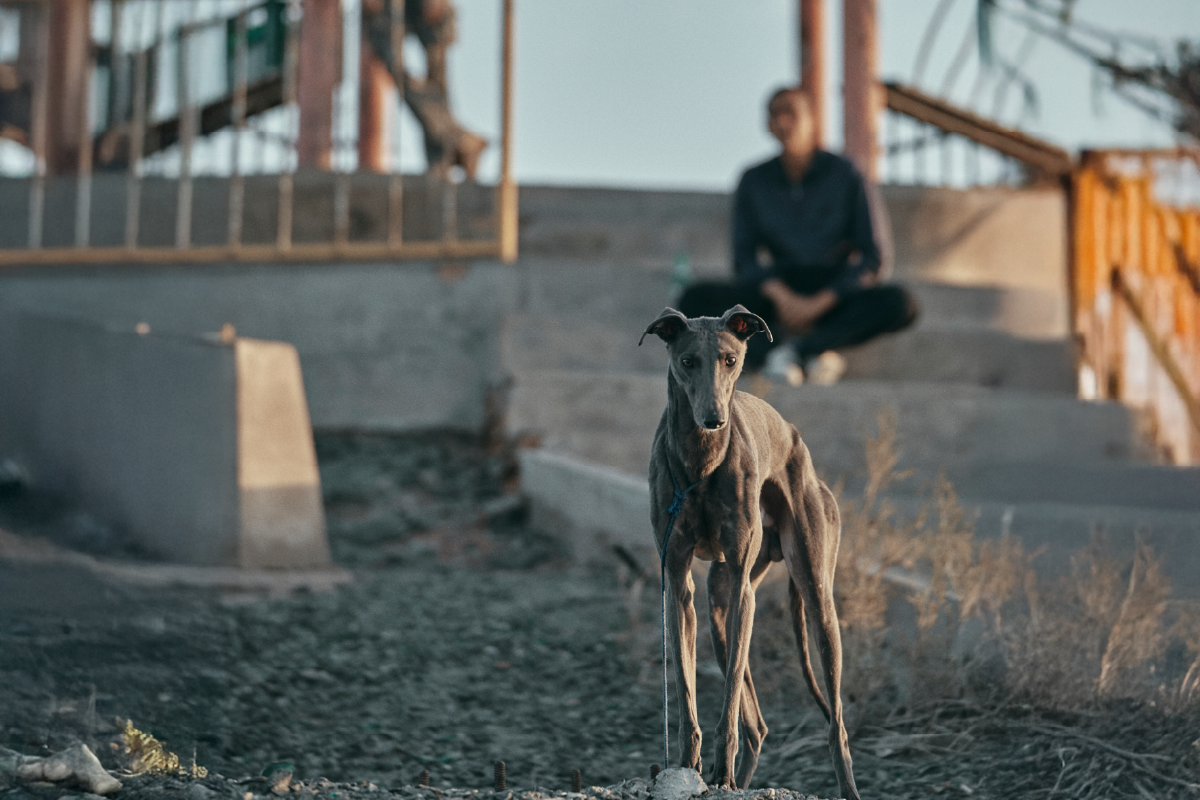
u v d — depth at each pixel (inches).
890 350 451.8
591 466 327.3
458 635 247.0
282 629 239.0
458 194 475.5
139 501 303.4
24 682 176.6
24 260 418.0
